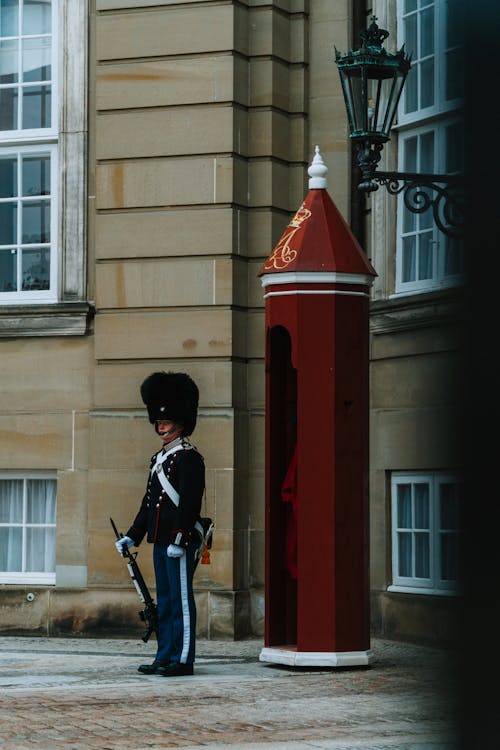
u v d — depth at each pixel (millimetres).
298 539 19984
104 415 25359
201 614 24453
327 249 20172
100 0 25719
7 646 24000
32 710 16172
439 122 24312
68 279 26188
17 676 19594
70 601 25359
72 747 13797
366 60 18828
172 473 19781
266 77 25484
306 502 19984
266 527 20906
